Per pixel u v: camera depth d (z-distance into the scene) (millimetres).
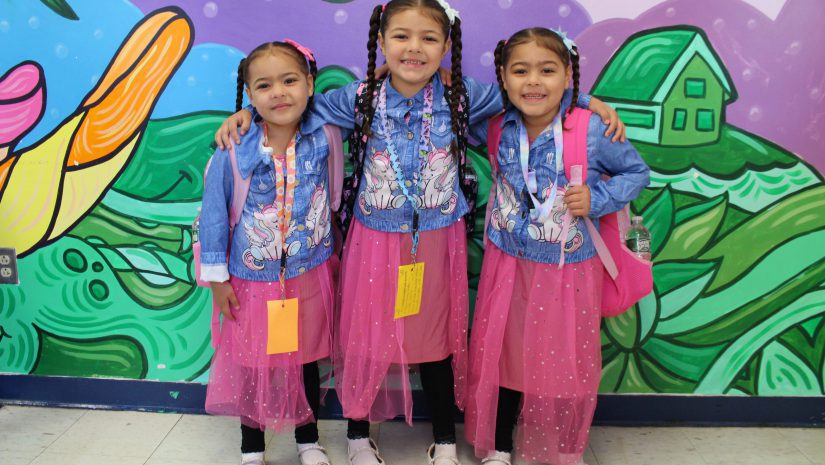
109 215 2164
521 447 1950
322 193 1831
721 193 2068
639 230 1948
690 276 2123
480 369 1918
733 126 2027
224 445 2084
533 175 1776
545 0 1968
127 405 2264
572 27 1980
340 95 1856
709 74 1996
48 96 2098
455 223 1889
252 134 1773
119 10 2029
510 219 1826
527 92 1710
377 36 1851
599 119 1771
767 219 2082
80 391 2268
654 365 2182
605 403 2207
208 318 2207
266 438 2135
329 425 2219
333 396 2234
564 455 1907
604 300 1942
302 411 1917
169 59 2051
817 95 2000
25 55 2076
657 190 2072
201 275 1796
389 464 2004
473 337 1957
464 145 1836
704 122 2023
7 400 2273
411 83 1752
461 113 1810
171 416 2238
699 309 2143
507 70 1736
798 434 2150
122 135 2109
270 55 1683
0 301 2252
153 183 2135
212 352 2230
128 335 2240
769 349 2164
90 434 2123
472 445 2115
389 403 2020
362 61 2027
